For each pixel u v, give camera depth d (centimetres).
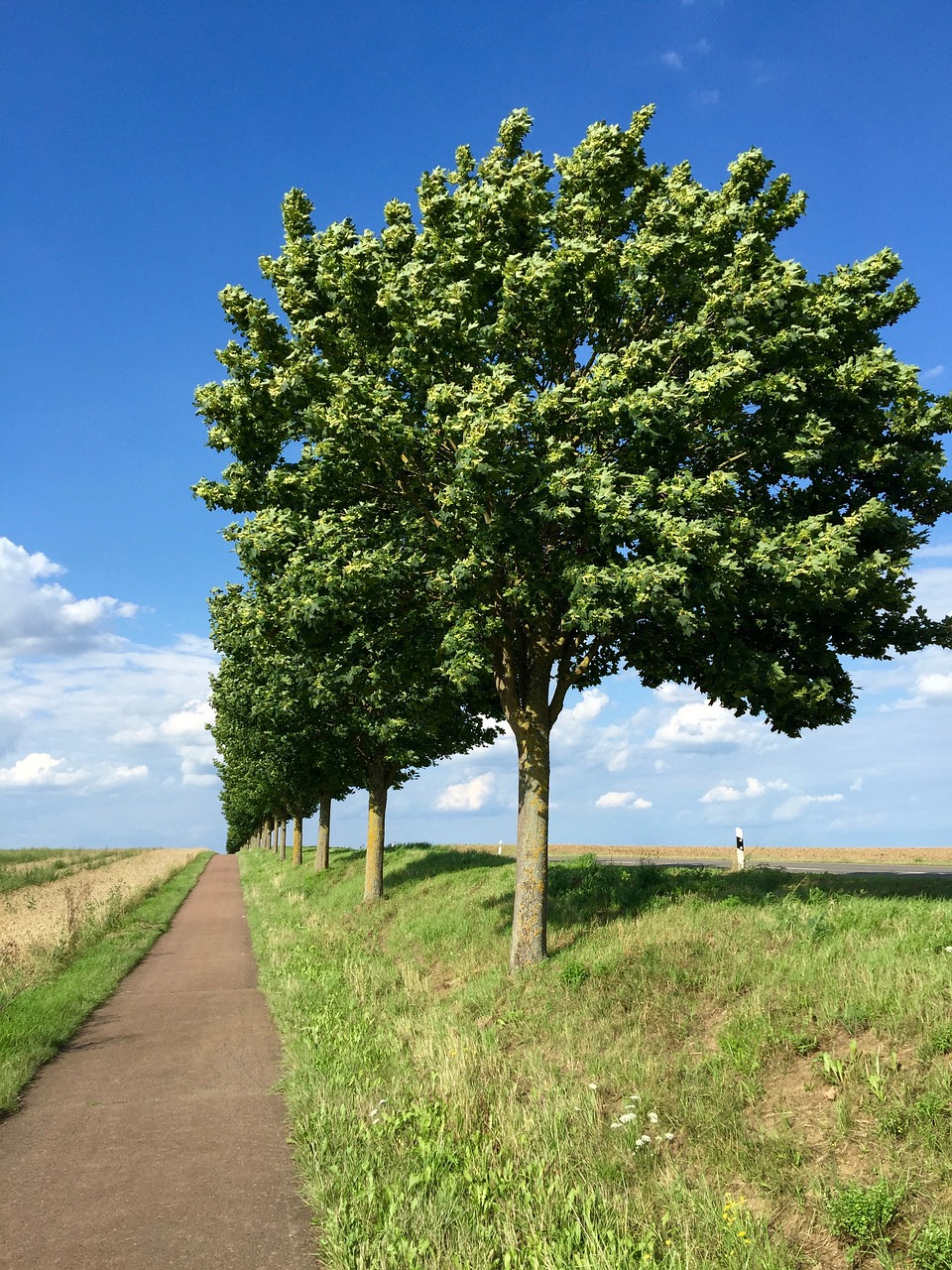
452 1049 871
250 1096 831
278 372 1148
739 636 1270
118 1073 938
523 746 1259
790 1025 716
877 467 1169
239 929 2409
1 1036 1020
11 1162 664
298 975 1462
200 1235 522
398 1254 474
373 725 2036
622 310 1145
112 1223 543
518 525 1010
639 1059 768
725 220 1119
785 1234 481
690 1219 504
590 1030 869
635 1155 604
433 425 1087
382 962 1509
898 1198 473
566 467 999
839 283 1212
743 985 850
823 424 1105
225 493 1288
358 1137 666
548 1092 738
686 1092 673
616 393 1047
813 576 1001
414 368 1123
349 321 1221
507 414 923
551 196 1196
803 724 1328
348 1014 1139
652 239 1050
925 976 711
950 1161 489
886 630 1280
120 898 2664
